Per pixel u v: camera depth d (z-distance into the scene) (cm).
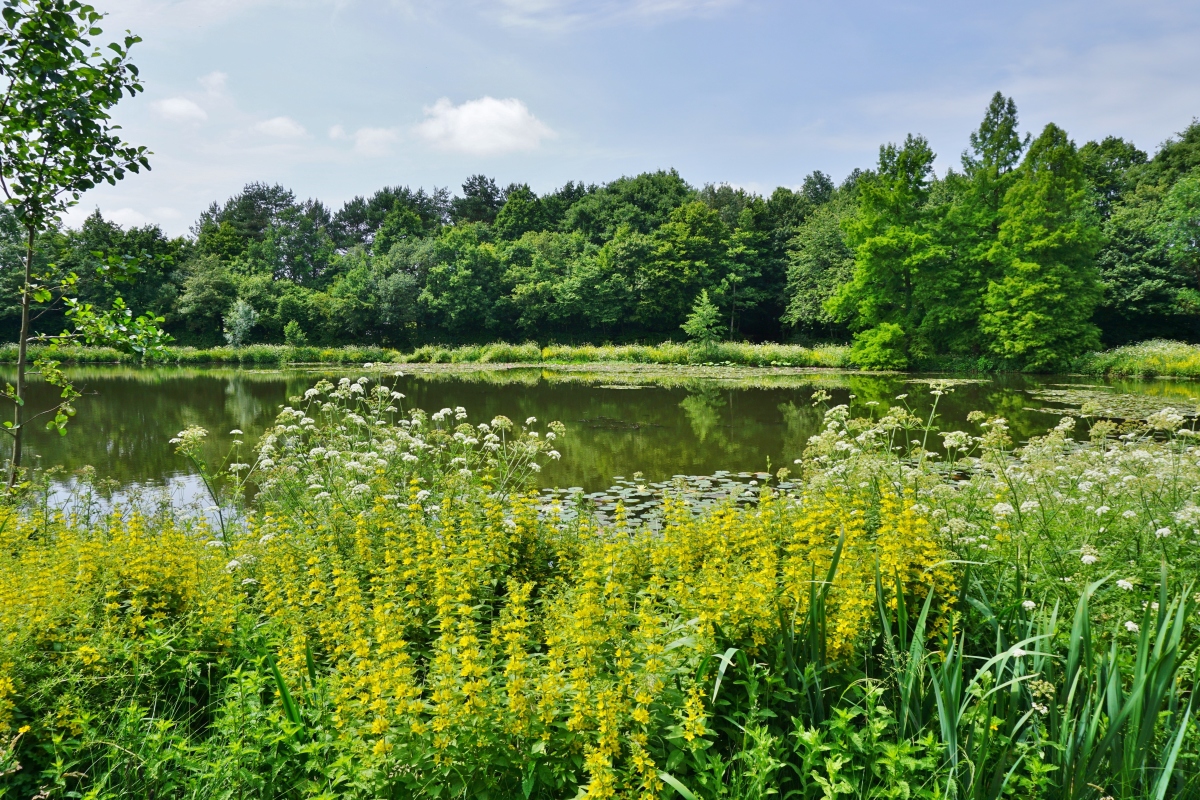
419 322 5194
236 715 284
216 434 1358
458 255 5244
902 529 361
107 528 565
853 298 3619
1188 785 245
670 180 6431
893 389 2323
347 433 848
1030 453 658
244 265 5597
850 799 257
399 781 248
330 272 5947
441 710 254
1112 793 247
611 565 378
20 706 284
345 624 341
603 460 1138
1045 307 3058
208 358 3978
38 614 324
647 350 4106
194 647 346
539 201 7044
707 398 2083
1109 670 268
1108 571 393
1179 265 3594
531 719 258
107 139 593
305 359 4162
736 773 264
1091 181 4084
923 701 288
